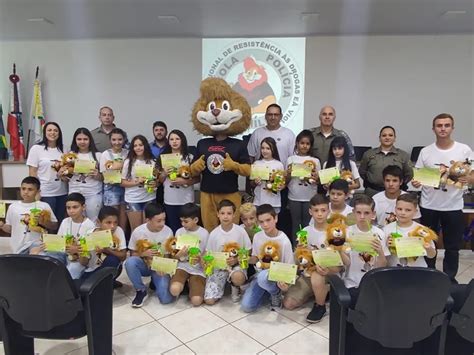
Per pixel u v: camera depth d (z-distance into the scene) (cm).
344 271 220
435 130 262
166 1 349
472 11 371
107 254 248
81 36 467
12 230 258
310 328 223
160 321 231
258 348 202
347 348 156
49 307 145
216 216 286
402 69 457
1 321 155
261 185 291
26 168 430
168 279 254
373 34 452
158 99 485
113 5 361
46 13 382
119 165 313
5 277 142
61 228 252
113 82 488
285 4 354
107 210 251
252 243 256
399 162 312
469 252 361
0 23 414
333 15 385
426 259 262
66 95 493
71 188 307
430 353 149
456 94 455
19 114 475
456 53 450
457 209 268
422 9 367
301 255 234
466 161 257
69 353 198
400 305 130
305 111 470
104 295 173
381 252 203
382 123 466
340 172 285
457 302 155
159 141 355
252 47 466
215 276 254
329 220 238
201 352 199
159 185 312
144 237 258
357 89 464
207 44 470
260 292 238
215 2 350
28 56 491
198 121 288
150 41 477
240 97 289
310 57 464
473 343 163
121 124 493
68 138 500
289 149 327
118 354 196
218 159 280
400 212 213
